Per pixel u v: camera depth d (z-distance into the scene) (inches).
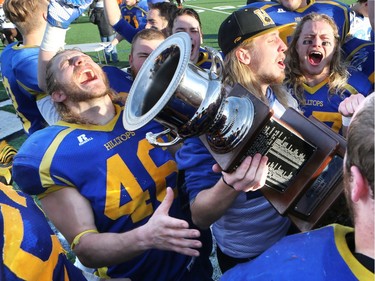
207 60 120.5
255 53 62.1
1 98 242.7
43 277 39.5
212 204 52.9
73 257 107.1
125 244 52.7
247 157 44.0
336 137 47.1
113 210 60.5
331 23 87.1
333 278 26.7
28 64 92.7
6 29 305.0
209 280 72.1
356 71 93.4
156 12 151.4
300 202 48.0
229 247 63.7
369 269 26.2
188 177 57.7
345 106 61.1
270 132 43.6
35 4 94.3
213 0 702.5
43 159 58.2
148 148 64.0
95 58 332.2
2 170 74.0
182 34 45.4
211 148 46.9
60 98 63.5
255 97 44.5
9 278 36.8
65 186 59.1
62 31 79.1
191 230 48.9
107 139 61.7
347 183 27.8
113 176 60.6
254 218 59.8
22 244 38.4
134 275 63.1
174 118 43.3
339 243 28.5
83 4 78.2
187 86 41.7
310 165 46.2
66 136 60.1
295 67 90.4
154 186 63.4
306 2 123.4
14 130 192.9
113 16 137.4
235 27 62.7
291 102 71.9
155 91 46.9
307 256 28.7
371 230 26.3
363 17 136.2
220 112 43.4
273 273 29.0
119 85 89.4
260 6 124.8
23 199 42.9
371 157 25.2
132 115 47.4
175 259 64.4
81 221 58.9
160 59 47.5
